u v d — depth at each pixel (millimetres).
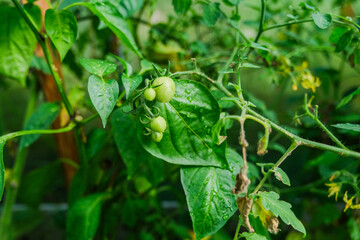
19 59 578
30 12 486
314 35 780
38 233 981
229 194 434
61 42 458
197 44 663
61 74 655
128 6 559
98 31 687
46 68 625
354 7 800
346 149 437
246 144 380
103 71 427
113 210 683
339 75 758
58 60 646
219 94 507
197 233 423
